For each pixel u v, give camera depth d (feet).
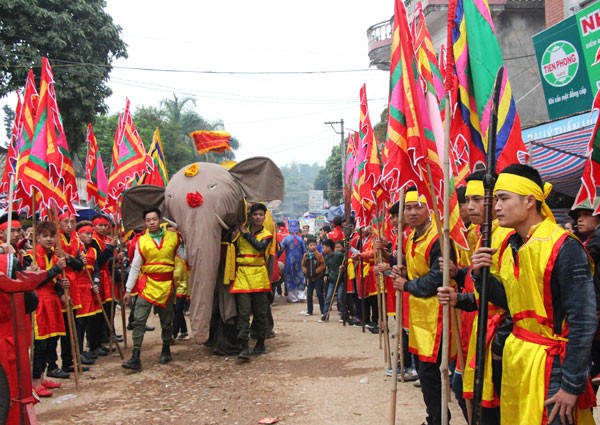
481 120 13.38
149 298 25.66
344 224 37.42
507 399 10.46
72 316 23.77
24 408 13.71
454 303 12.42
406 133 13.96
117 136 30.96
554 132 35.37
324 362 26.20
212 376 24.49
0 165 55.57
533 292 10.03
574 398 9.34
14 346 14.12
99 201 35.01
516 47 55.52
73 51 57.52
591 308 9.44
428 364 14.94
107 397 21.66
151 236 25.88
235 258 27.25
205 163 28.09
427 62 14.69
